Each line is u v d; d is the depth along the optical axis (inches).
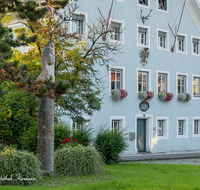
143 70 904.3
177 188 354.6
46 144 413.7
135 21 892.6
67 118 743.1
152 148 918.4
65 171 422.3
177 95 989.2
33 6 396.5
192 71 1033.5
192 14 1035.9
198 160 764.0
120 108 851.4
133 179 416.5
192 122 1029.2
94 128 796.6
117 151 624.7
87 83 579.2
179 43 1018.1
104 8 824.3
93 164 434.3
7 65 344.8
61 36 530.6
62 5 478.0
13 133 659.4
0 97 608.7
